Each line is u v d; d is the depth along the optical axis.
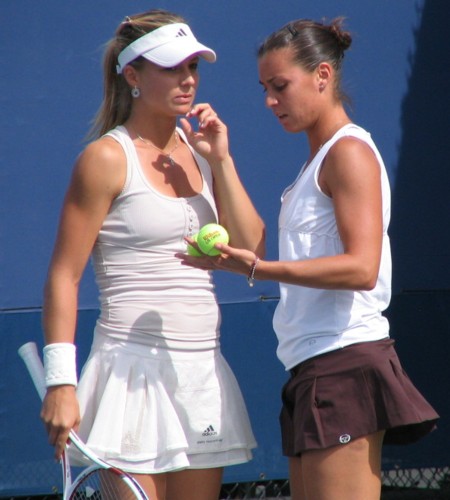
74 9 18.94
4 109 18.73
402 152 20.59
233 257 11.26
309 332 11.65
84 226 12.05
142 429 12.02
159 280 12.34
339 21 12.21
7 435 18.41
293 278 11.11
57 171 18.94
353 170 11.18
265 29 19.81
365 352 11.46
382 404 11.34
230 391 12.81
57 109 18.92
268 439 19.34
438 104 20.77
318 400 11.49
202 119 12.62
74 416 11.78
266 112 19.80
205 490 12.69
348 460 11.40
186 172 12.81
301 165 19.95
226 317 19.31
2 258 18.67
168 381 12.30
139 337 12.27
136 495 11.04
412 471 20.53
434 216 20.75
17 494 18.41
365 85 20.42
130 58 12.35
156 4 19.28
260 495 19.95
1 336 18.50
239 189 12.80
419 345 20.47
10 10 18.70
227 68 19.62
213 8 19.56
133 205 12.17
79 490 12.38
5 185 18.73
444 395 20.44
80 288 18.78
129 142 12.33
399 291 20.53
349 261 10.95
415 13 20.66
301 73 11.74
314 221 11.62
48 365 11.93
